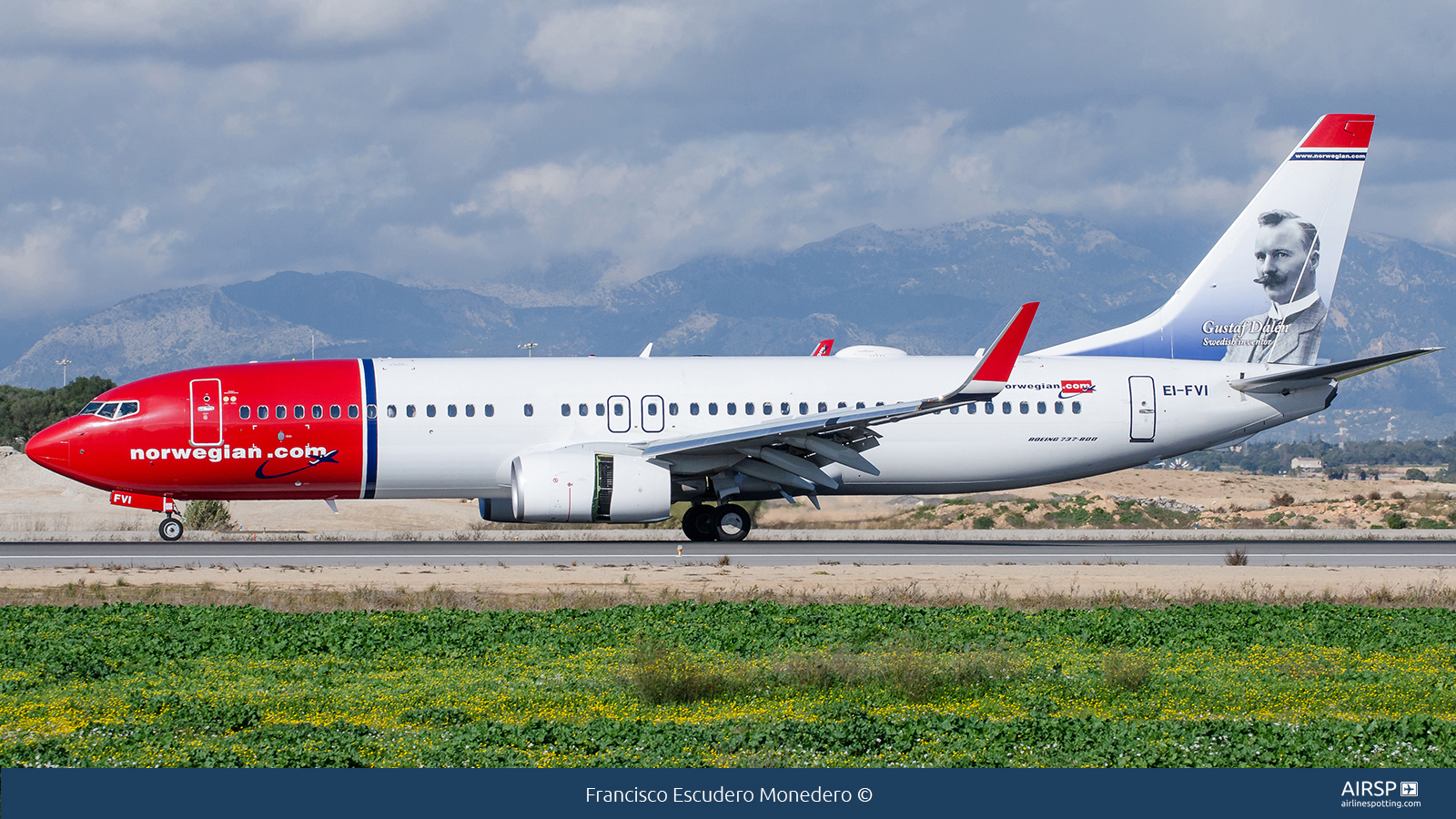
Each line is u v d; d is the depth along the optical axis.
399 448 121.69
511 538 136.00
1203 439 133.00
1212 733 52.22
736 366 128.62
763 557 114.62
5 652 68.38
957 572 103.44
